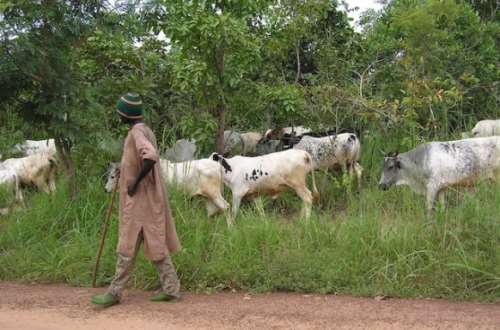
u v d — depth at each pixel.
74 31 7.74
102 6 8.02
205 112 9.82
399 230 6.47
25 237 7.43
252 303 5.60
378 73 11.22
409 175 7.98
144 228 5.57
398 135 10.24
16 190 8.73
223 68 9.54
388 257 6.20
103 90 8.81
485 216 6.23
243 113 10.20
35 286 6.48
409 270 5.94
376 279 5.96
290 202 9.44
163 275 5.70
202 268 6.27
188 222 6.97
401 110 10.30
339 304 5.49
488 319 4.94
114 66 10.38
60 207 7.76
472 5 13.50
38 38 7.64
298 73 11.08
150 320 5.17
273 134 10.64
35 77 7.66
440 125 10.21
